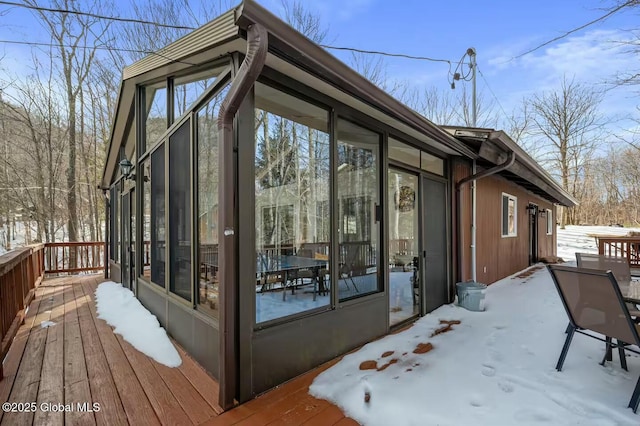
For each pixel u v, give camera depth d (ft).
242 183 7.54
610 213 75.66
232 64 8.04
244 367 7.41
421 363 9.38
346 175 10.55
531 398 7.48
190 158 10.20
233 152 7.47
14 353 10.33
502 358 9.71
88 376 8.68
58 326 13.20
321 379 8.41
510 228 26.13
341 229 10.28
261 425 6.54
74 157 37.55
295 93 8.91
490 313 14.60
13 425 6.60
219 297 7.30
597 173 75.46
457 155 16.90
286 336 8.38
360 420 6.71
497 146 15.52
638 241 26.89
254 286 7.80
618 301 7.59
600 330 8.19
